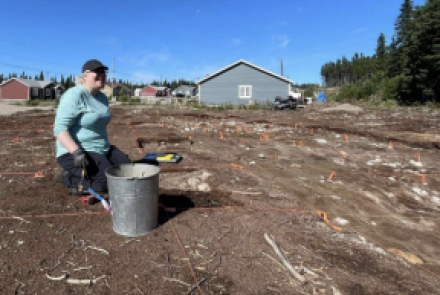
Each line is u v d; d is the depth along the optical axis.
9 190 3.54
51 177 4.07
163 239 2.64
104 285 2.06
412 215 3.93
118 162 3.75
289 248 2.66
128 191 2.54
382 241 3.23
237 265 2.36
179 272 2.23
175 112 17.78
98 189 3.40
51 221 2.83
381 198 4.36
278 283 2.19
